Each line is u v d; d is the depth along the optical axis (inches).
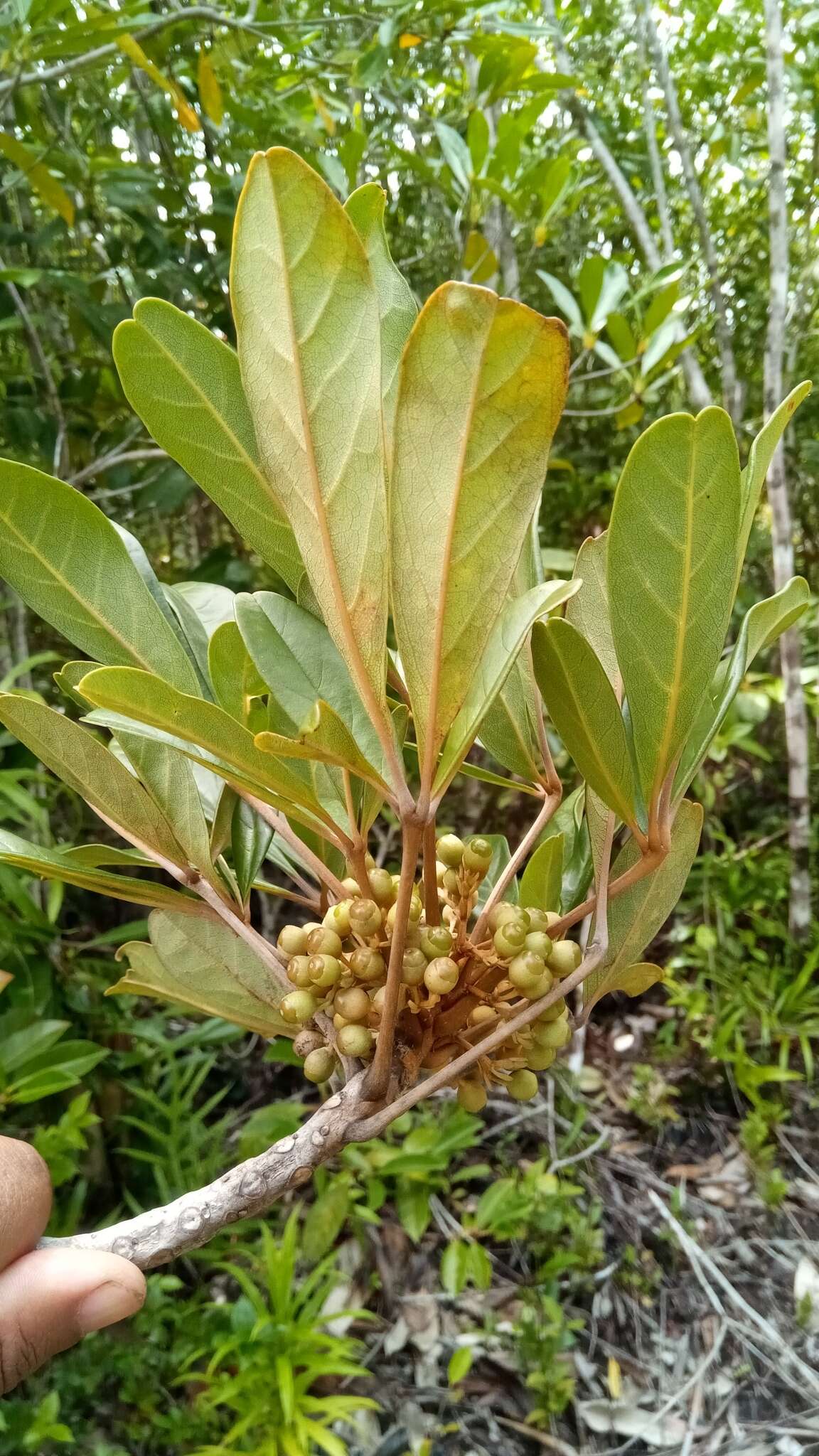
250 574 37.4
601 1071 42.8
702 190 49.1
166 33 31.2
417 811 6.6
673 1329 32.6
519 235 44.3
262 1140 34.4
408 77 39.7
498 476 5.9
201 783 11.7
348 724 8.0
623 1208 36.4
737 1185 37.3
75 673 9.3
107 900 41.4
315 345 6.1
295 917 46.8
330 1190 33.7
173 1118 33.4
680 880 9.7
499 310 5.4
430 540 6.1
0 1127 30.2
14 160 27.0
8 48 24.6
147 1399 27.9
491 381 5.6
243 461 8.5
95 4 29.1
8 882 27.5
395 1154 34.8
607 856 8.8
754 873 44.7
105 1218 33.9
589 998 9.8
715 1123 40.2
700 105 48.3
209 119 36.4
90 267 40.6
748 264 50.1
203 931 10.3
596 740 8.0
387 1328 32.6
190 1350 29.6
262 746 6.4
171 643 9.2
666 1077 41.4
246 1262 34.6
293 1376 28.5
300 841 9.3
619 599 7.4
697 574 7.3
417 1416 29.8
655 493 7.1
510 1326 32.3
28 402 34.3
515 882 12.3
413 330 5.5
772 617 9.5
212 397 8.3
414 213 45.4
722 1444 28.7
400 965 6.9
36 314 35.4
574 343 44.5
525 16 44.1
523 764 10.4
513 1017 8.1
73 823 37.4
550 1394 29.1
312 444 6.3
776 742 50.1
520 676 10.6
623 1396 30.4
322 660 8.0
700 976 41.9
